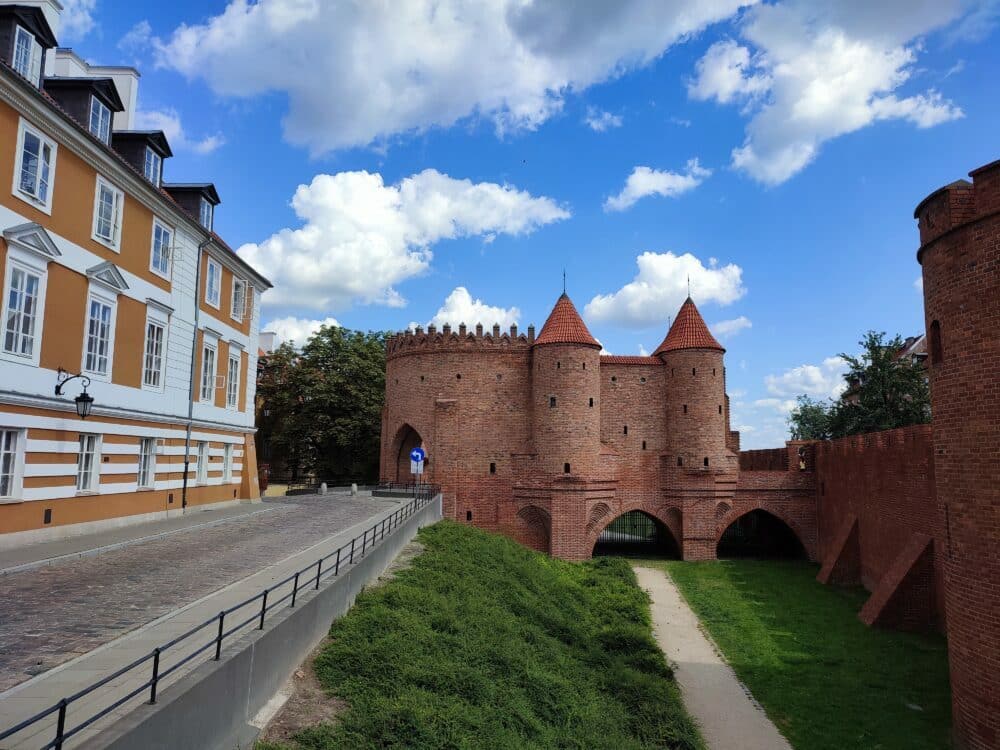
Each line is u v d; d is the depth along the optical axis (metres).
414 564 23.27
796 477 45.88
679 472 45.84
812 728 18.55
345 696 11.89
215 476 32.47
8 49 18.45
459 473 46.00
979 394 16.19
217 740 8.94
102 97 22.31
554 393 44.22
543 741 13.27
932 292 18.09
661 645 26.22
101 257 22.14
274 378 57.81
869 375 45.84
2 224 17.52
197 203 30.44
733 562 44.56
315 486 54.09
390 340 51.44
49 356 19.55
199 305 29.94
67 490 20.50
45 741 7.25
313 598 13.38
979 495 16.11
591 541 44.56
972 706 16.19
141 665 9.72
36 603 13.07
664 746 16.67
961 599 16.70
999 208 15.72
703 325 47.41
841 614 30.05
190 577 15.97
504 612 21.41
